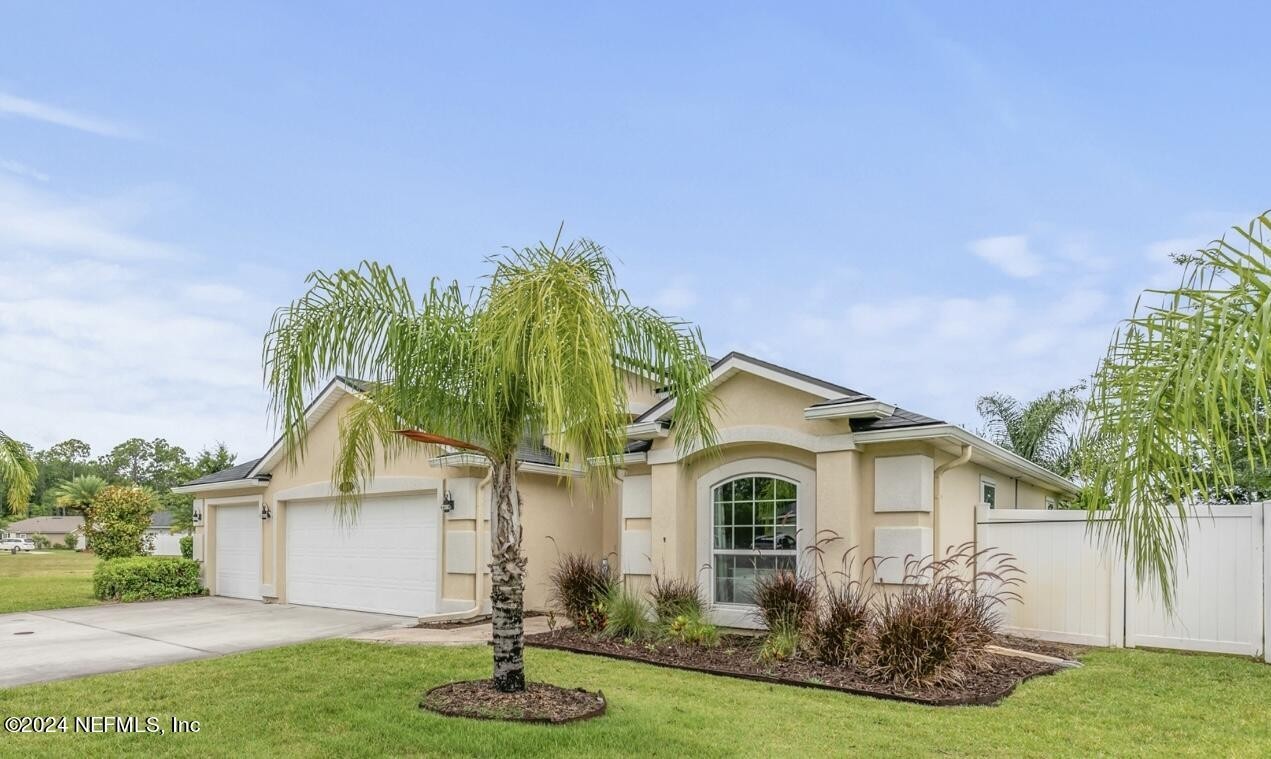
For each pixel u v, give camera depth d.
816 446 12.11
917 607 9.53
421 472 16.09
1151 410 4.15
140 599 20.19
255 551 20.27
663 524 13.54
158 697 8.85
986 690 8.91
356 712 8.01
